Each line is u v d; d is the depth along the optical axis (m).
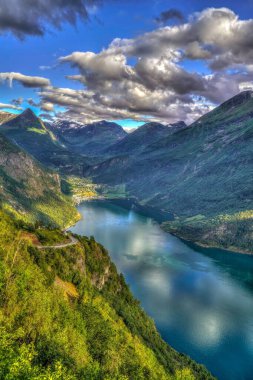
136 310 191.88
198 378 154.25
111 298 181.12
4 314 92.44
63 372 76.44
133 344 136.38
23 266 122.38
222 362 181.88
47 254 159.38
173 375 141.50
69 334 105.38
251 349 193.50
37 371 70.44
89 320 128.62
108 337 124.00
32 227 194.75
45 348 88.19
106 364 106.44
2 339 74.62
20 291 103.25
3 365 66.12
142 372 116.44
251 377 172.88
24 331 89.75
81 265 177.12
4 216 187.62
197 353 187.50
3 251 125.12
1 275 103.12
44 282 127.62
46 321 100.00
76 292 150.38
